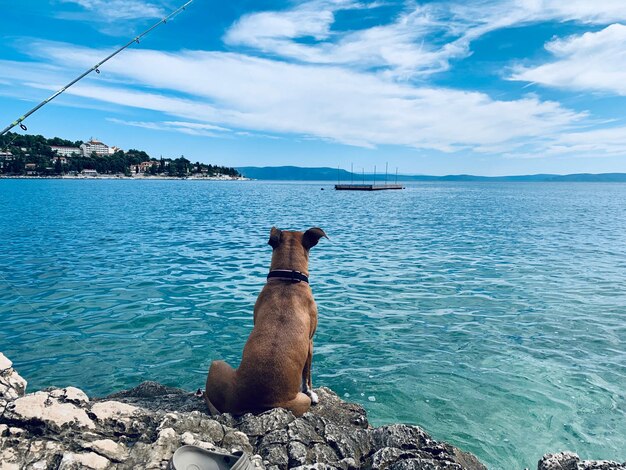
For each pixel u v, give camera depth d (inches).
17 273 154.2
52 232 268.8
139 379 77.7
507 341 96.4
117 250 207.0
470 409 69.3
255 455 42.2
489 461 57.4
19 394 48.7
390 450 44.4
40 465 37.3
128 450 40.6
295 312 56.0
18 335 96.0
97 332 98.3
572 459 45.9
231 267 171.6
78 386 74.9
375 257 198.8
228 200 753.6
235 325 103.7
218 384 53.2
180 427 44.3
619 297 131.5
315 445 44.8
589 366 84.4
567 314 114.8
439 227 335.0
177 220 370.3
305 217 422.6
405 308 119.3
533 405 70.6
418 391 74.6
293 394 53.1
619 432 63.8
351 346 93.1
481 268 174.1
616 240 258.2
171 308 116.0
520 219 410.3
